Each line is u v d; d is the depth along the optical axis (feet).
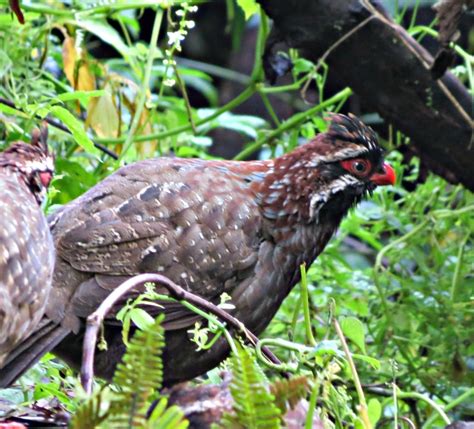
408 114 37.35
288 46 37.73
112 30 37.70
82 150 38.88
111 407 18.44
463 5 35.63
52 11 36.99
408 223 40.50
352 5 36.11
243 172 32.32
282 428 20.47
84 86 37.70
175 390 21.50
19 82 36.29
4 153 26.66
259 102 64.39
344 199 33.17
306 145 33.09
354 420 23.99
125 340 25.11
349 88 38.09
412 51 36.55
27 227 24.43
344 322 27.27
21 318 24.27
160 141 41.32
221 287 30.83
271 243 31.89
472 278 37.96
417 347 37.91
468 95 37.40
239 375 19.19
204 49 68.74
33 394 27.09
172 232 30.17
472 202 39.50
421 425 35.22
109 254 29.40
